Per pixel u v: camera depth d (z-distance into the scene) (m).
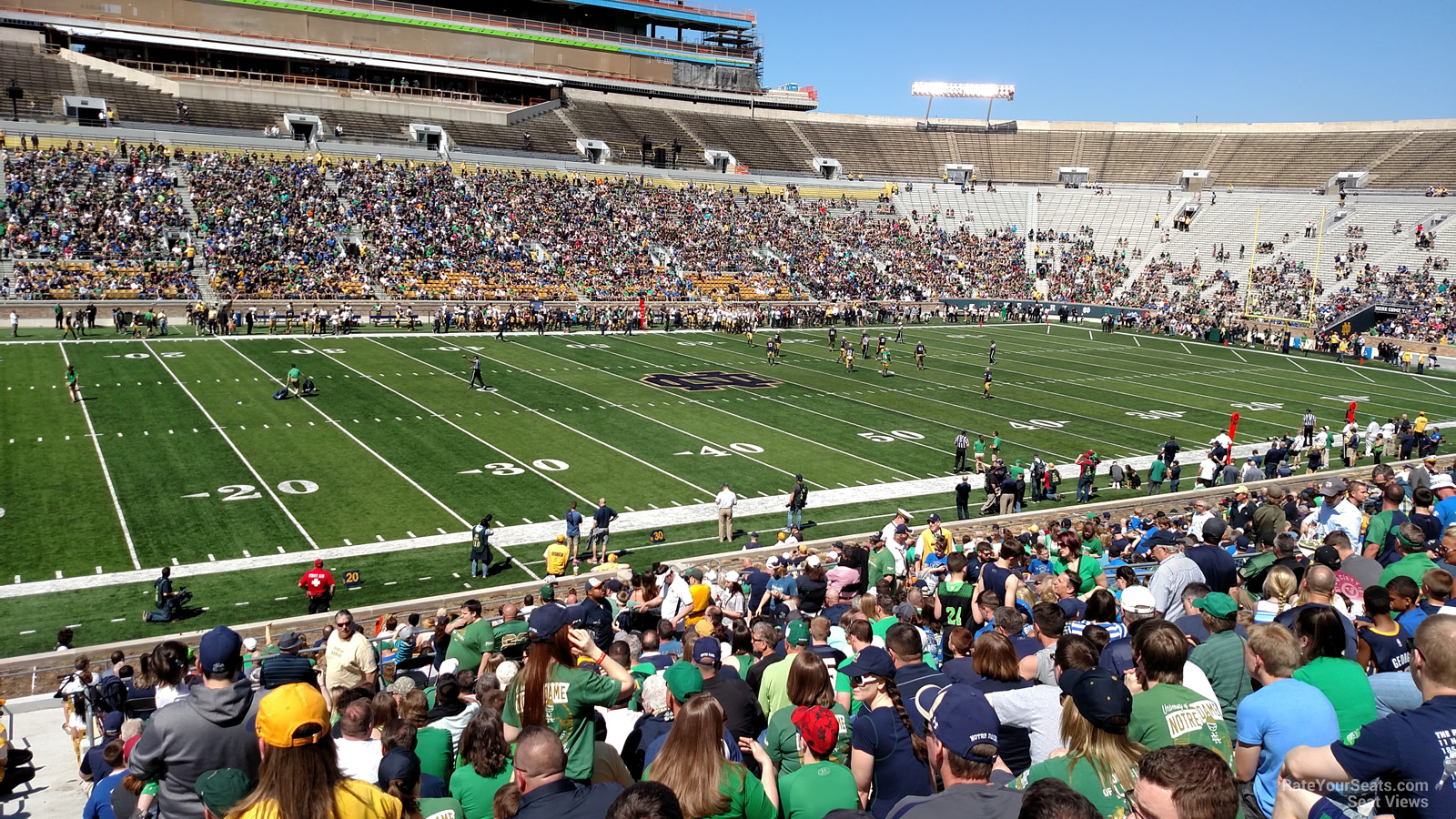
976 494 29.36
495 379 41.97
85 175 59.28
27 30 72.94
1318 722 4.89
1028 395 44.38
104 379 37.34
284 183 64.81
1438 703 4.30
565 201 75.00
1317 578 7.05
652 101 97.75
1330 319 66.62
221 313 48.66
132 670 12.91
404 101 82.56
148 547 22.55
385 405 36.44
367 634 15.22
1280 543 10.59
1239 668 6.54
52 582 20.44
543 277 65.00
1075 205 93.25
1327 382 50.69
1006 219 92.56
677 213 79.44
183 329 49.31
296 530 24.08
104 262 53.00
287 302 54.00
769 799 4.94
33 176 57.66
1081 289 81.00
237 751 4.63
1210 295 78.56
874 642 9.03
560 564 19.50
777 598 13.49
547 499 27.31
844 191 93.38
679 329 60.81
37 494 25.41
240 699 4.66
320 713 3.97
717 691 6.93
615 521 25.84
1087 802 3.56
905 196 94.88
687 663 6.50
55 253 52.53
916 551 17.25
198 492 26.22
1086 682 4.69
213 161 65.19
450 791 5.42
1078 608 9.50
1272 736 4.93
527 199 73.31
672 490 28.64
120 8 76.31
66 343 43.31
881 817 5.61
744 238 79.19
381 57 85.25
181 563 21.72
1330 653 5.54
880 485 29.95
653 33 105.56
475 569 21.88
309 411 34.88
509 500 27.02
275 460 29.34
